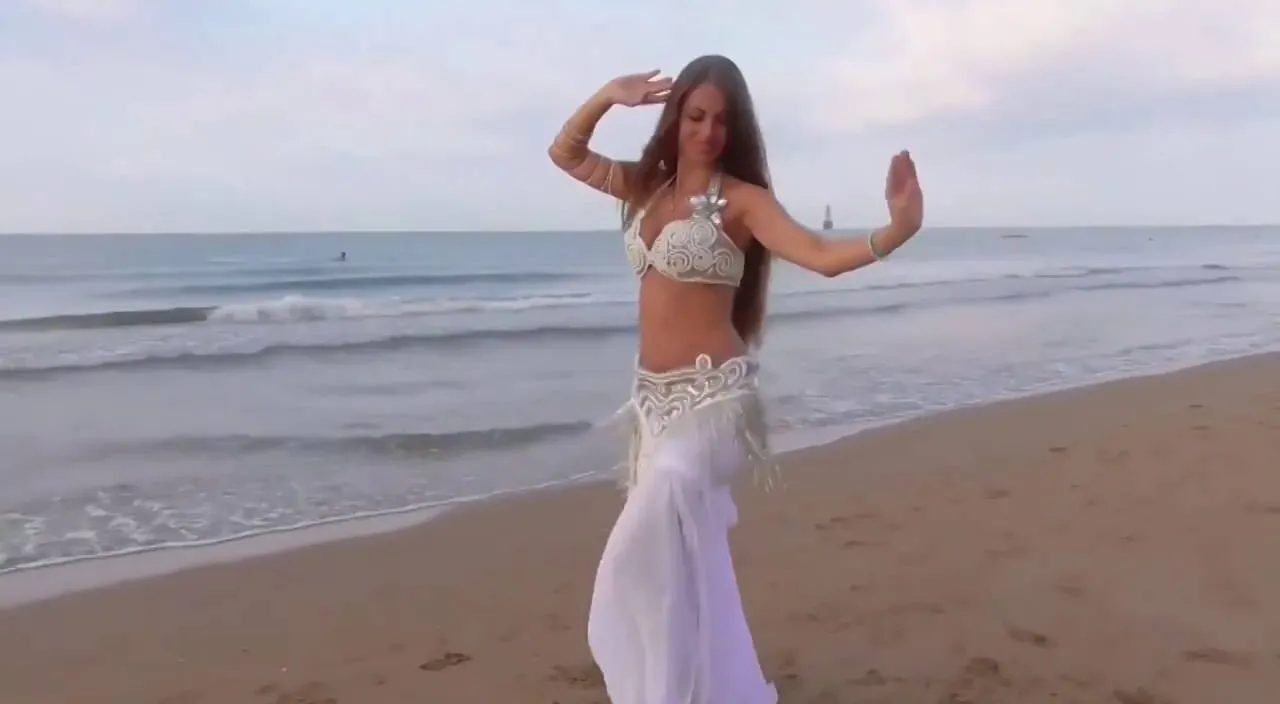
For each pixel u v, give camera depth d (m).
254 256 49.56
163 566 5.97
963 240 96.25
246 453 9.02
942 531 6.00
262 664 4.43
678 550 2.80
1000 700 3.72
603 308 23.22
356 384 12.75
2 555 6.16
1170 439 8.48
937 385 12.73
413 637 4.72
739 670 2.92
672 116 2.92
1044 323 20.27
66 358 14.47
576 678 4.11
